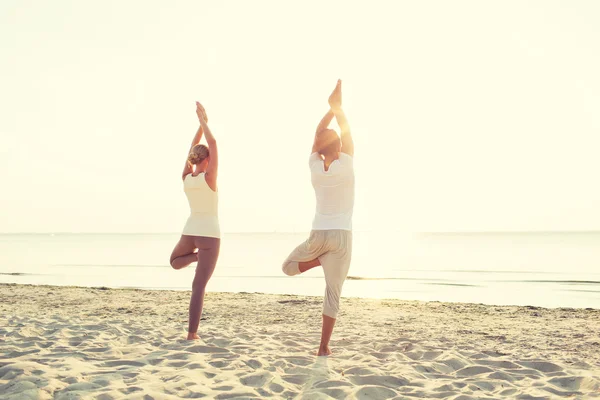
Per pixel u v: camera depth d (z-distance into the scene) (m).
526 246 70.00
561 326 6.97
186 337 5.00
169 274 21.05
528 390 3.32
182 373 3.38
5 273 21.50
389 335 5.97
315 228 4.10
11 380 3.02
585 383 3.51
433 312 8.48
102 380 3.09
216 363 3.84
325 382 3.34
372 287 16.22
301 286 15.94
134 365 3.69
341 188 4.05
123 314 7.86
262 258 36.06
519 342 5.63
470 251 53.00
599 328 6.79
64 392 2.83
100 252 51.38
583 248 59.19
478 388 3.45
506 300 12.73
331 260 4.11
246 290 14.63
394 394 3.18
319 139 4.17
